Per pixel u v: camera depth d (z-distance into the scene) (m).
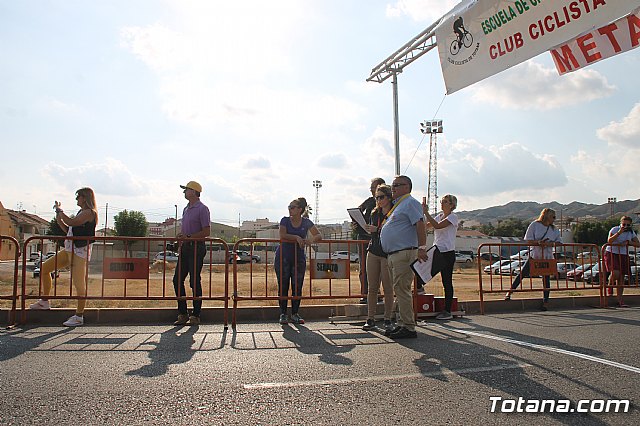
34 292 13.55
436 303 7.98
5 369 4.39
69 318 7.02
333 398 3.68
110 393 3.73
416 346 5.60
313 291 14.72
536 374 4.39
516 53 7.47
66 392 3.74
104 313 7.16
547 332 6.58
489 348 5.49
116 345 5.49
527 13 7.19
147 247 7.11
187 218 7.24
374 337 6.17
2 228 63.41
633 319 7.88
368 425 3.17
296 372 4.39
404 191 6.30
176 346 5.48
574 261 9.83
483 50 8.05
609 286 9.96
